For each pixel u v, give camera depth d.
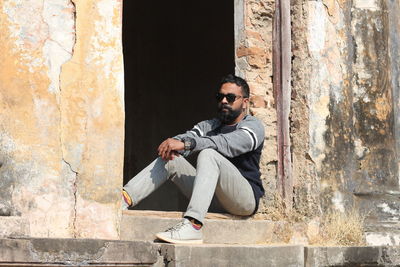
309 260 7.05
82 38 6.73
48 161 6.51
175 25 13.09
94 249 5.67
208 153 7.13
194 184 6.95
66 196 6.54
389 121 9.01
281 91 8.38
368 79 8.91
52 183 6.50
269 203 8.16
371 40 8.98
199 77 12.70
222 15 12.38
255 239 7.60
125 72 13.38
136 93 13.34
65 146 6.58
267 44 8.48
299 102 8.34
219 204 7.74
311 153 8.27
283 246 6.85
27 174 6.42
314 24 8.49
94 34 6.78
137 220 6.91
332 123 8.51
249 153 7.59
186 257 6.15
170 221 7.06
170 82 13.07
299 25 8.44
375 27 9.02
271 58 8.46
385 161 8.88
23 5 6.56
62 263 5.52
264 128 8.14
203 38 12.70
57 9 6.68
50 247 5.47
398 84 9.20
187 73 12.88
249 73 8.35
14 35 6.50
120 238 6.81
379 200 8.71
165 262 6.16
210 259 6.29
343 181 8.51
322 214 8.27
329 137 8.46
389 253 7.61
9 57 6.46
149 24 13.35
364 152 8.76
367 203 8.65
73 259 5.56
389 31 9.16
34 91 6.52
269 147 8.28
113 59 6.84
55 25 6.66
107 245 5.73
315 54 8.46
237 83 7.68
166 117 13.04
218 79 12.33
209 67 12.53
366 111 8.86
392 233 8.59
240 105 7.69
